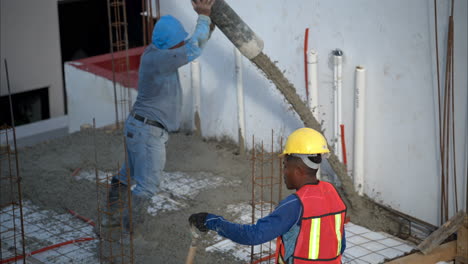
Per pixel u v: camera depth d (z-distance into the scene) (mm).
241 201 5766
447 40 4602
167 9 7137
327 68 5719
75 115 8508
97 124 8266
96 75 8055
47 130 10570
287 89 5324
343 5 5395
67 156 6914
